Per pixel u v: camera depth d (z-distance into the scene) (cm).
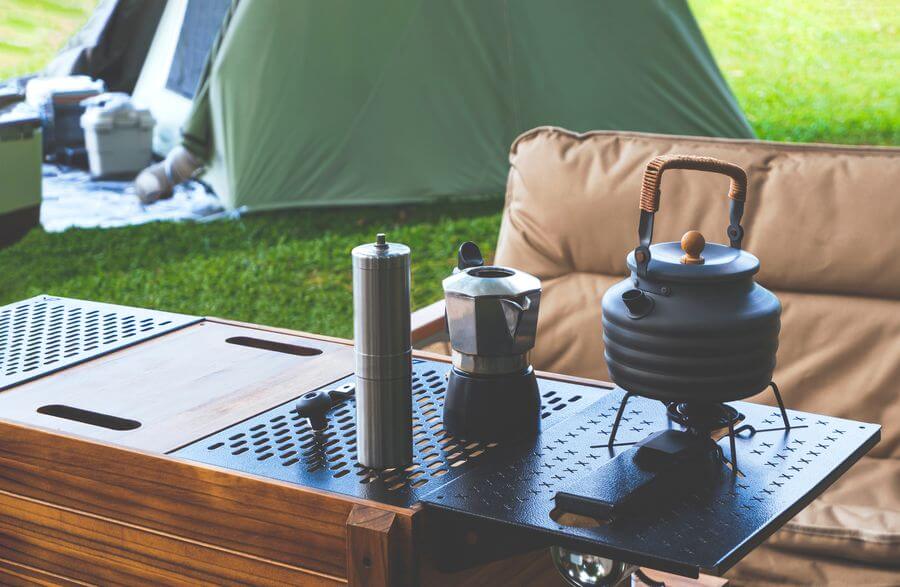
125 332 168
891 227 187
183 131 555
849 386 188
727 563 94
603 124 566
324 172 536
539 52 554
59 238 520
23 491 132
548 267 215
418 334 192
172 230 529
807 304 194
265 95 528
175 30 697
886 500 174
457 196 553
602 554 98
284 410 135
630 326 111
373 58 531
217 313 406
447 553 111
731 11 1339
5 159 505
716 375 108
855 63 1199
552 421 131
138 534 125
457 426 125
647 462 110
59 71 759
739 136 598
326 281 445
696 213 202
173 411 134
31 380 146
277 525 114
